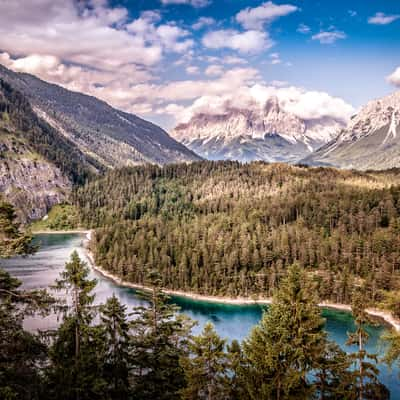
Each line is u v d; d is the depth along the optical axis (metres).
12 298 26.05
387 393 33.97
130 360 39.94
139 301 135.00
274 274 148.75
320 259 159.88
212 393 34.69
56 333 33.81
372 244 156.62
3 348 25.14
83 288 36.03
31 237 26.53
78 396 30.47
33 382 27.22
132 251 181.25
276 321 30.19
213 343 34.59
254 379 28.72
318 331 30.94
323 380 35.50
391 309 36.75
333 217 194.25
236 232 179.88
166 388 41.09
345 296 134.75
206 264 159.25
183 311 130.88
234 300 144.38
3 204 26.78
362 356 34.38
